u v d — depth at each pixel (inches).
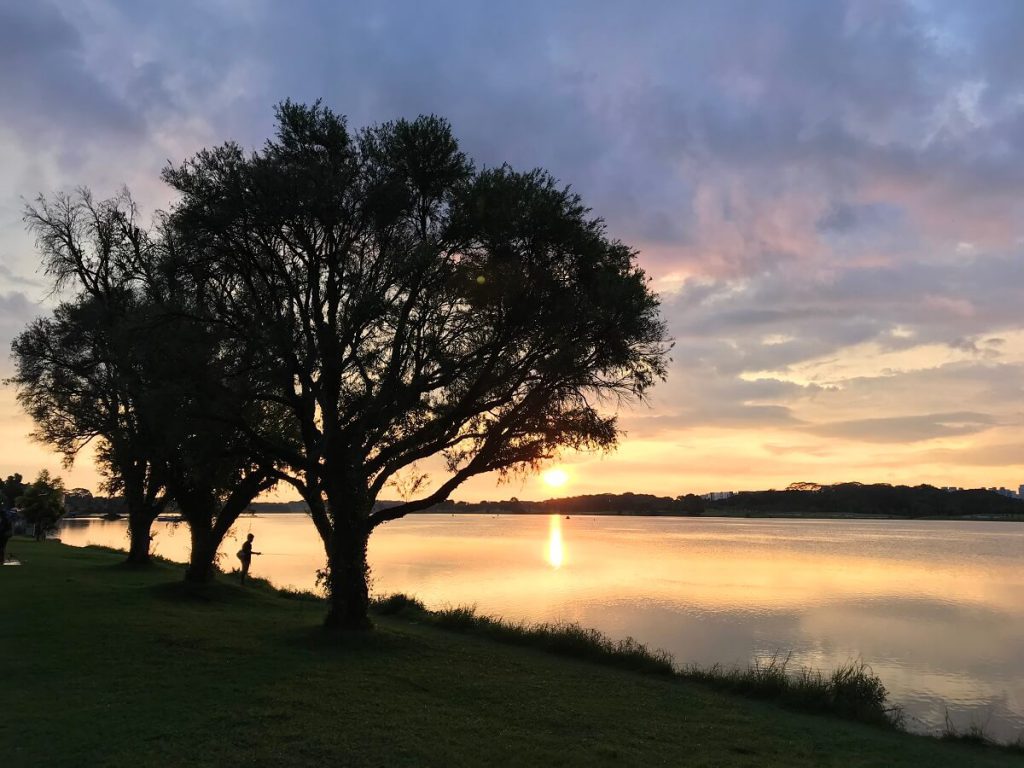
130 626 556.7
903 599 1425.9
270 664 448.5
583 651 579.5
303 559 2105.1
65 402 976.3
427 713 355.6
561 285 548.4
